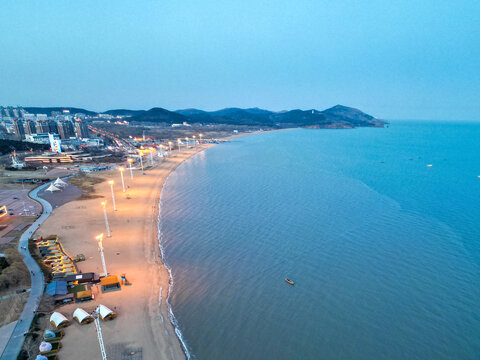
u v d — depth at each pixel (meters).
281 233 82.88
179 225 88.00
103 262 55.66
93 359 37.41
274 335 44.44
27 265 58.28
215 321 47.06
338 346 42.69
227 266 64.38
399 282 59.28
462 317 49.31
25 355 36.59
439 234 83.19
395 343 43.47
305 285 57.78
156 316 46.69
